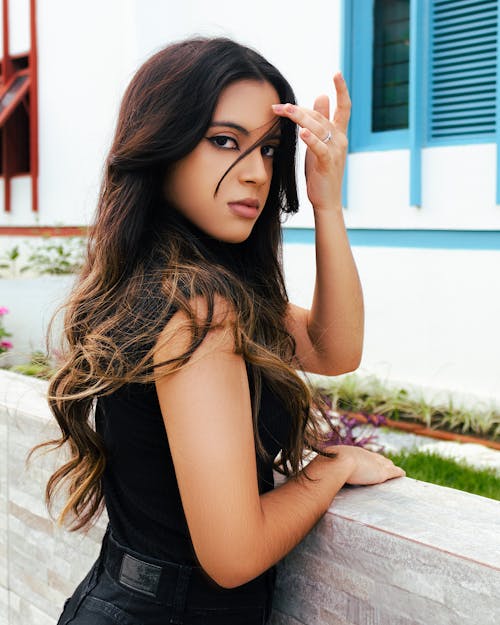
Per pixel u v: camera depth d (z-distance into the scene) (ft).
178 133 4.33
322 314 5.56
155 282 4.23
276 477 5.31
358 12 18.31
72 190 26.43
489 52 16.25
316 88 19.03
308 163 5.42
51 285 21.18
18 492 7.86
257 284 5.39
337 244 5.43
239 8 20.30
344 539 4.68
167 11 21.36
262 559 3.99
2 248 29.84
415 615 4.32
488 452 13.76
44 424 7.30
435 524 4.52
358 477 5.10
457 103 16.81
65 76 26.21
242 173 4.43
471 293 16.92
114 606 4.45
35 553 7.74
